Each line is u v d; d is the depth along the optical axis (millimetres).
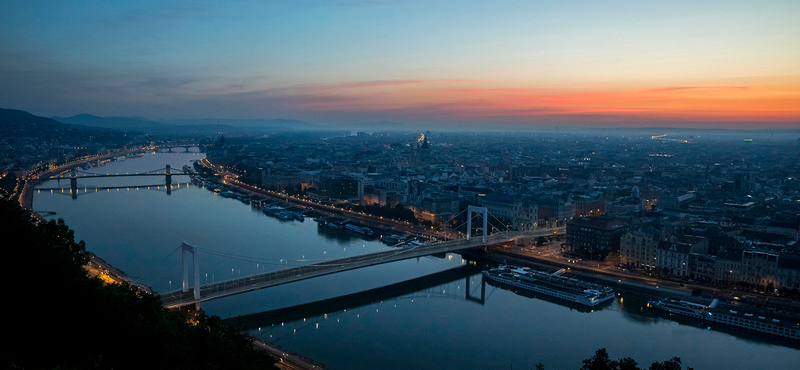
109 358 194625
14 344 193375
